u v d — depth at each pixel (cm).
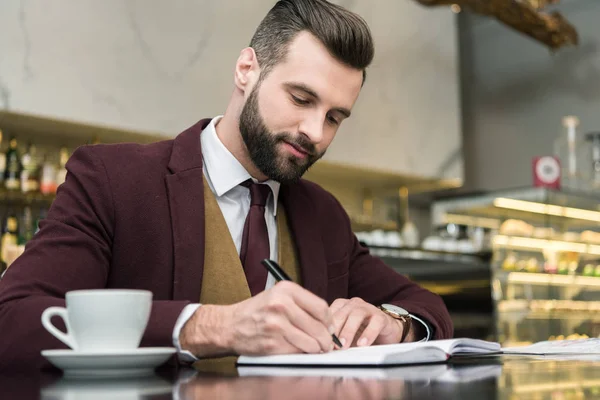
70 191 120
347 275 153
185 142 135
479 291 393
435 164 448
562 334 402
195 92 334
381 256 361
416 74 445
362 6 416
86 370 73
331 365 84
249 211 137
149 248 124
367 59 125
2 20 277
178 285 123
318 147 128
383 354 84
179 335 89
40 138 328
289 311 87
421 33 452
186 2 334
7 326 91
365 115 411
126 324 74
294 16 126
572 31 428
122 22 310
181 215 126
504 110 513
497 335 387
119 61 308
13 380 73
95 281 111
